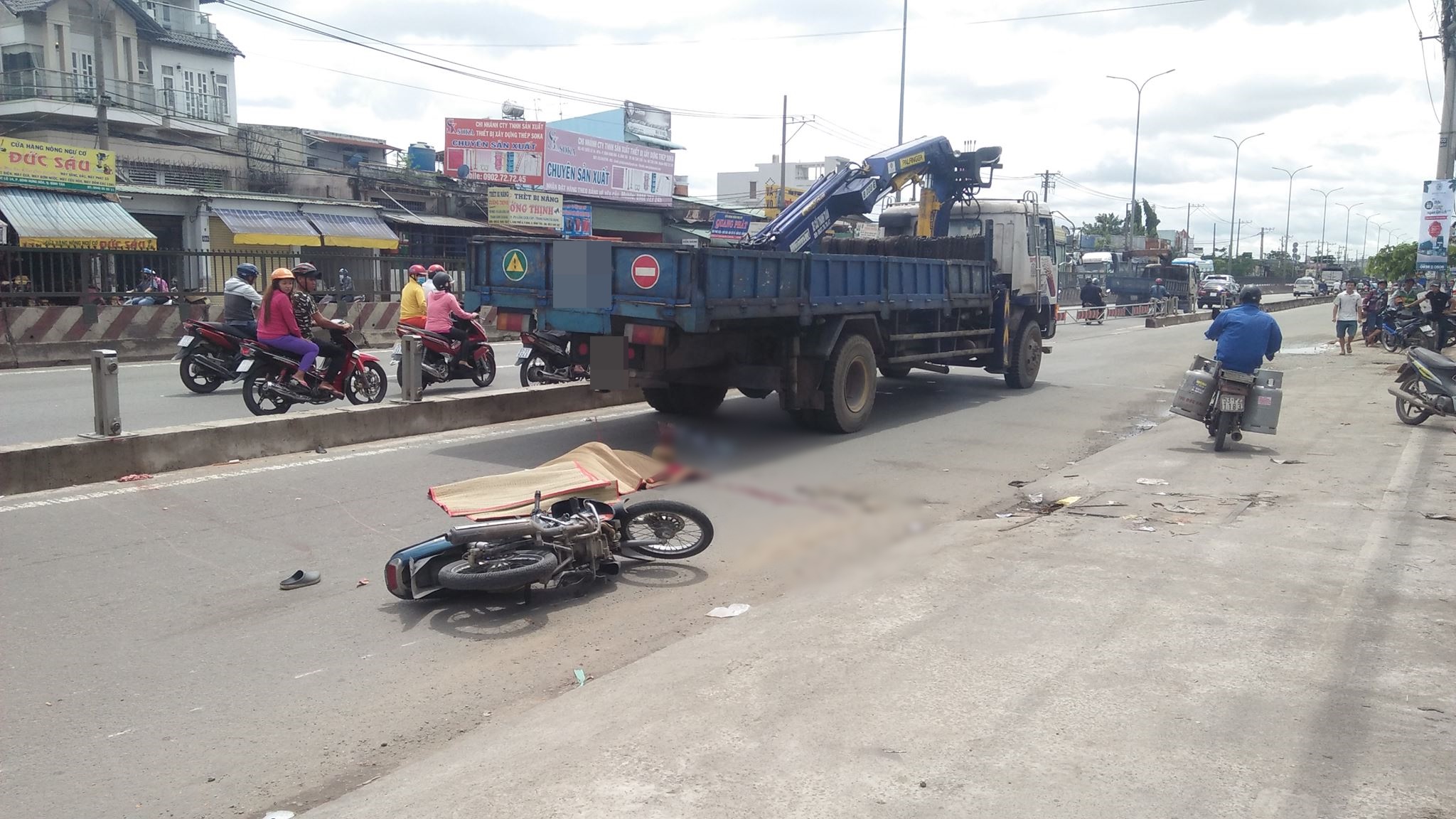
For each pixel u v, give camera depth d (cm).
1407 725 399
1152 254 6150
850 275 1120
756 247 1216
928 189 1556
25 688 452
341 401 1234
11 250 1678
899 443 1080
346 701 446
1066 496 827
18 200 2219
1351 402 1374
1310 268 11612
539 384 1358
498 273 1026
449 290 1352
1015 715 411
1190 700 424
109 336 1752
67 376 1500
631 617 550
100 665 479
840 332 1112
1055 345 2548
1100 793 349
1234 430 1020
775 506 767
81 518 706
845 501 788
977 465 962
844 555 655
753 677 457
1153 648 483
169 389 1366
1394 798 344
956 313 1423
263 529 698
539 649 506
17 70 3131
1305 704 420
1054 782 357
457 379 1413
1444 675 449
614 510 622
